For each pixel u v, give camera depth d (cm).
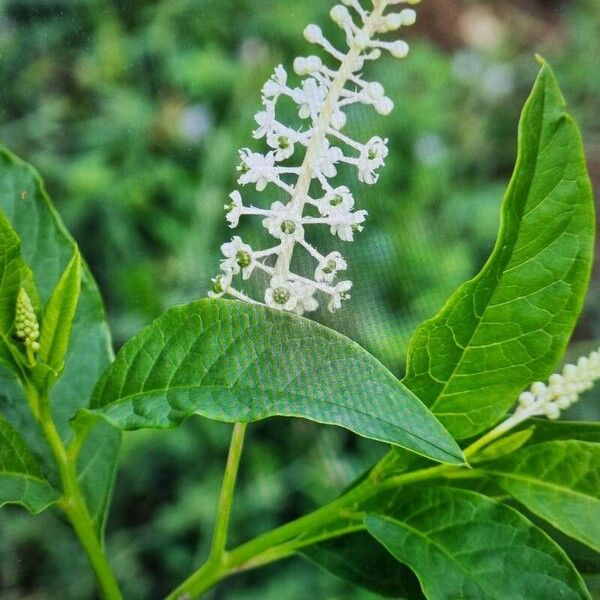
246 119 77
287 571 65
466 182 88
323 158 20
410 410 19
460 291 21
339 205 20
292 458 67
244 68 81
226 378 20
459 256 67
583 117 97
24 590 61
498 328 22
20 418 25
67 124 78
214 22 82
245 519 67
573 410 67
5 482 23
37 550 62
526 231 21
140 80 81
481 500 22
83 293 27
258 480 66
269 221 20
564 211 21
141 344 21
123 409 20
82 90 79
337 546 25
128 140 77
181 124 78
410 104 86
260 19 82
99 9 80
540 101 20
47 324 22
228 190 72
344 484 66
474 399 23
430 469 23
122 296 66
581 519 22
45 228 27
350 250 23
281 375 20
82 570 62
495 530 22
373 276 23
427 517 23
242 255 20
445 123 90
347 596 63
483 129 93
